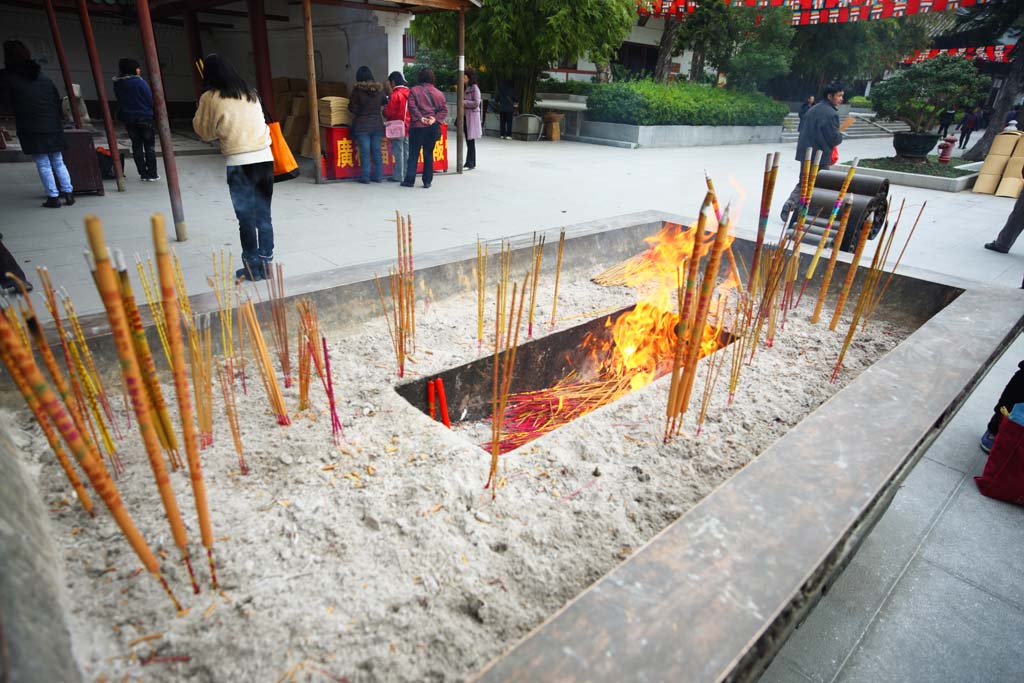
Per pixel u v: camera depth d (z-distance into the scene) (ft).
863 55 65.51
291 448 6.98
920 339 8.25
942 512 8.18
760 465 5.41
